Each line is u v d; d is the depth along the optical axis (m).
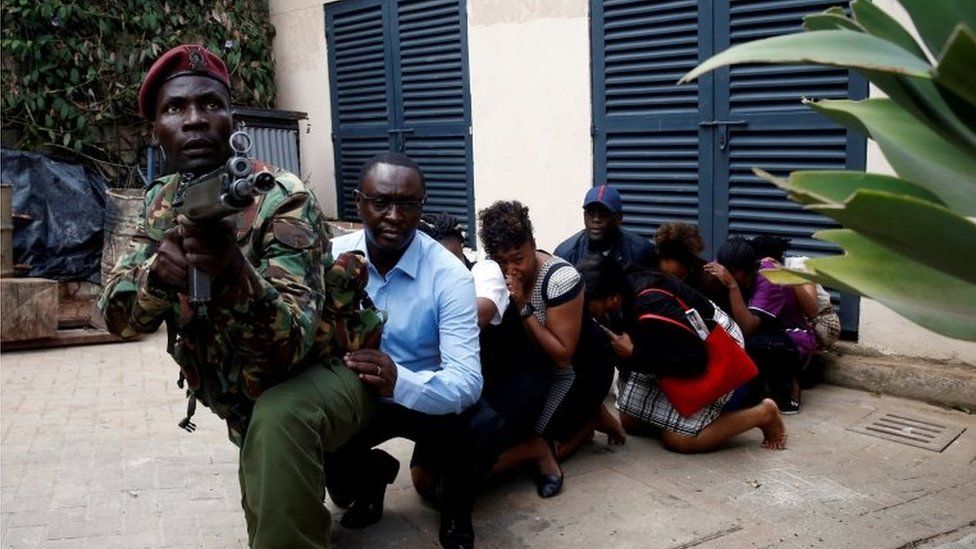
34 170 7.05
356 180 7.52
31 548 2.97
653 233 5.37
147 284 2.14
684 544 2.92
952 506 3.17
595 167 5.58
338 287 2.43
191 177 2.19
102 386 4.96
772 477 3.46
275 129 7.46
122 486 3.49
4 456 3.81
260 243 2.20
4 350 5.70
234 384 2.32
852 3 1.28
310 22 7.73
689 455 3.73
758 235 4.80
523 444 3.40
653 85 5.19
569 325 3.35
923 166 1.32
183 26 7.91
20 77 7.39
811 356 4.36
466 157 6.46
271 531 2.28
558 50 5.66
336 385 2.42
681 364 3.55
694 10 4.91
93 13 7.53
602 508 3.23
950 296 1.23
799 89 4.55
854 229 1.08
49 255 7.02
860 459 3.63
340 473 3.03
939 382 4.22
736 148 4.86
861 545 2.88
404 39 6.80
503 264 3.34
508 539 3.02
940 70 0.94
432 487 3.29
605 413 3.84
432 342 2.91
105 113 7.69
